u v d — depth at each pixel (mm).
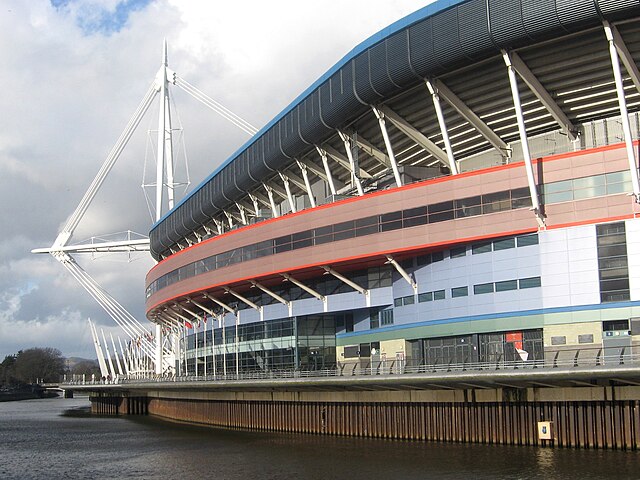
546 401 45406
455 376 44812
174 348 113188
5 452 59594
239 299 81688
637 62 52375
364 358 66312
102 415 108875
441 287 57375
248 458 48875
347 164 70125
